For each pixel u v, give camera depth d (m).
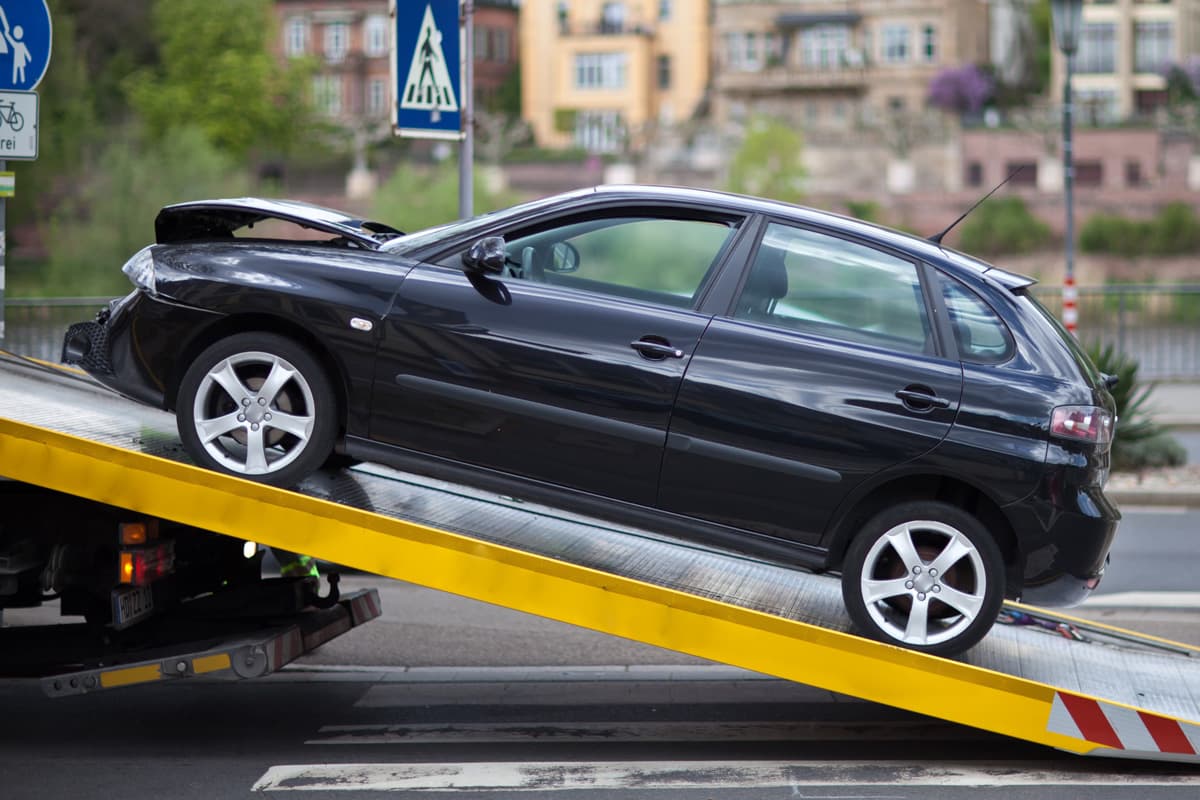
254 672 6.81
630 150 109.00
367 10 131.62
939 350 6.71
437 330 6.81
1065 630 7.90
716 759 6.77
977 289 6.79
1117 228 98.25
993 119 106.00
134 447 6.94
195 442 6.91
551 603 6.51
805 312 6.81
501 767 6.60
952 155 104.31
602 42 130.00
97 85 96.06
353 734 7.21
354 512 6.54
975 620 6.57
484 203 99.50
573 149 109.38
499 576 6.51
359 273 6.94
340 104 131.62
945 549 6.59
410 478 7.68
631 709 7.75
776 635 6.48
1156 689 7.00
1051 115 103.56
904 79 119.44
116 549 6.91
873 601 6.66
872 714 7.68
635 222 7.00
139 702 7.86
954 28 118.56
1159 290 25.00
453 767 6.59
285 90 96.81
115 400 8.34
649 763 6.68
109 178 82.12
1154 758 6.43
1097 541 6.57
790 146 104.94
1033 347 6.70
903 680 6.46
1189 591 10.83
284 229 7.62
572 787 6.29
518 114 137.62
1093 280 98.06
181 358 7.05
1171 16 123.25
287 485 6.86
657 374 6.68
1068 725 6.43
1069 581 6.61
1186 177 101.19
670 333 6.74
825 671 6.48
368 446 6.90
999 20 123.00
